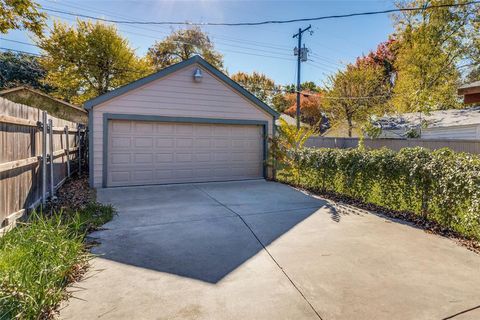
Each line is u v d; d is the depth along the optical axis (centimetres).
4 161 377
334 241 394
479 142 1021
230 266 317
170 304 245
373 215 527
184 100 847
